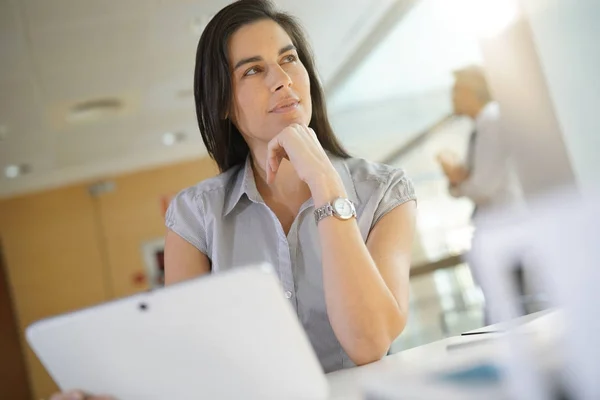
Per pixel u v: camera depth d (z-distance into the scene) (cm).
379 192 140
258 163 148
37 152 657
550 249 60
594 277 58
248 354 79
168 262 149
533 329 90
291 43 147
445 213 423
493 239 66
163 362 81
